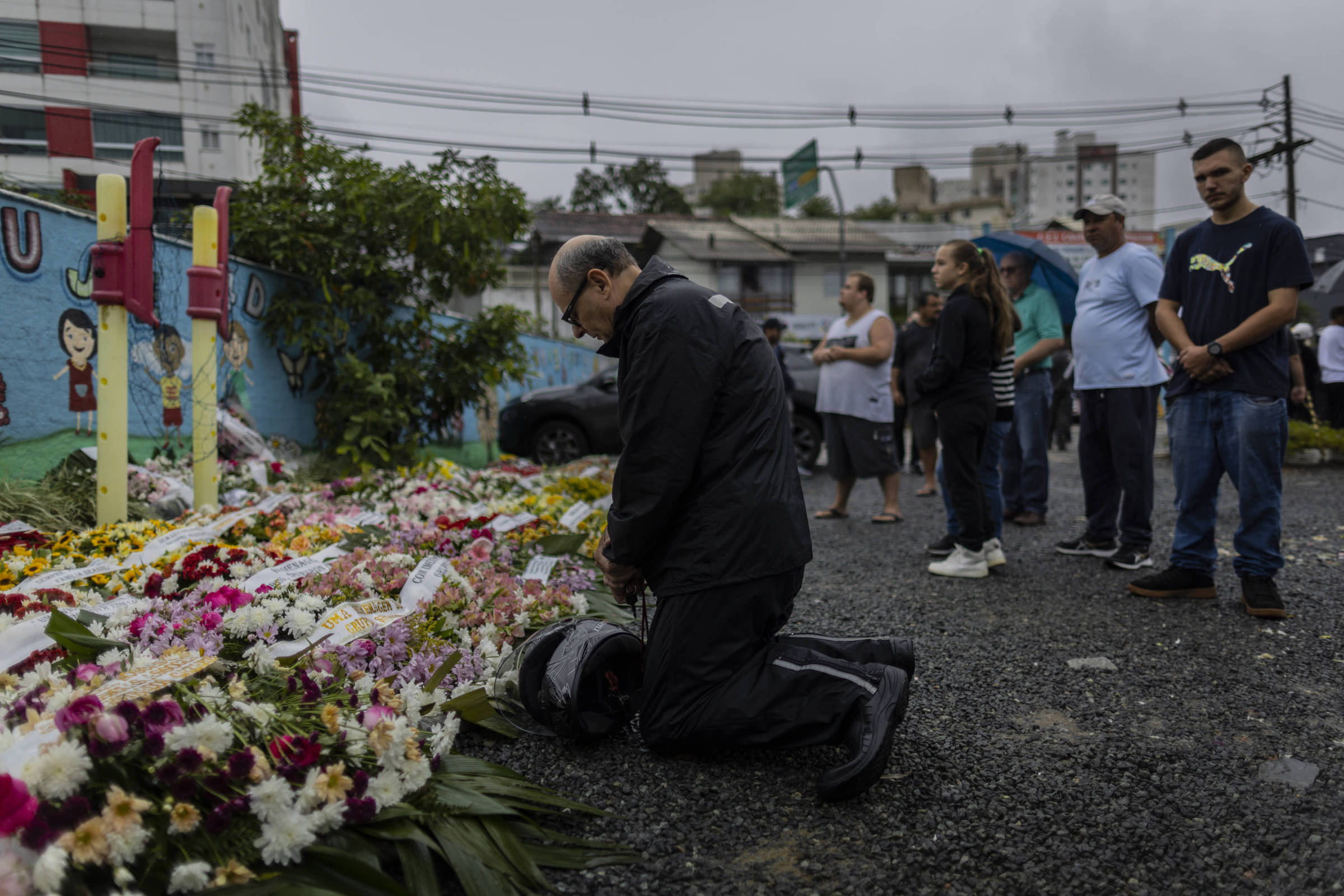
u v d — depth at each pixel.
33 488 4.24
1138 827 1.98
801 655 2.17
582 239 2.30
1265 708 2.67
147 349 5.45
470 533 3.73
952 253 4.39
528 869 1.68
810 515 6.81
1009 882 1.77
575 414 11.06
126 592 2.73
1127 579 4.41
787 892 1.72
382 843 1.67
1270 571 3.62
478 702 2.24
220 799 1.49
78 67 22.39
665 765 2.27
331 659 2.18
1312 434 9.32
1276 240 3.49
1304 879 1.77
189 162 23.25
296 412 7.15
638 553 2.18
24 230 4.61
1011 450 6.27
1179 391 3.87
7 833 1.23
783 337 33.41
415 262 7.65
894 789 2.16
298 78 17.77
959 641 3.43
